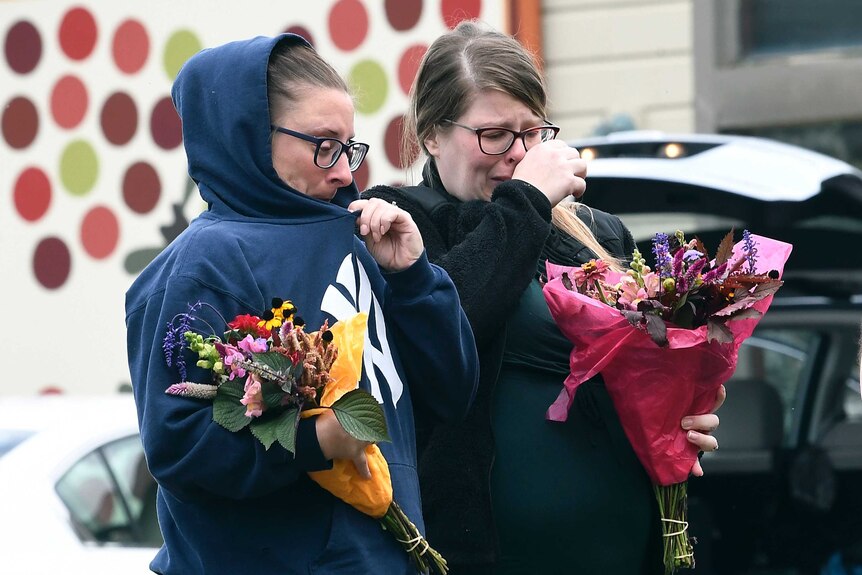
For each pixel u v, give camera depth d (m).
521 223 5.30
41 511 7.30
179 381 4.28
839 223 9.00
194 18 13.86
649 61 13.44
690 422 5.34
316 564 4.36
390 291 4.82
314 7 13.35
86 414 8.17
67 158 14.47
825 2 13.22
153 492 7.94
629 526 5.39
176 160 14.11
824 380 9.09
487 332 5.22
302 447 4.18
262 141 4.53
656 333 5.00
